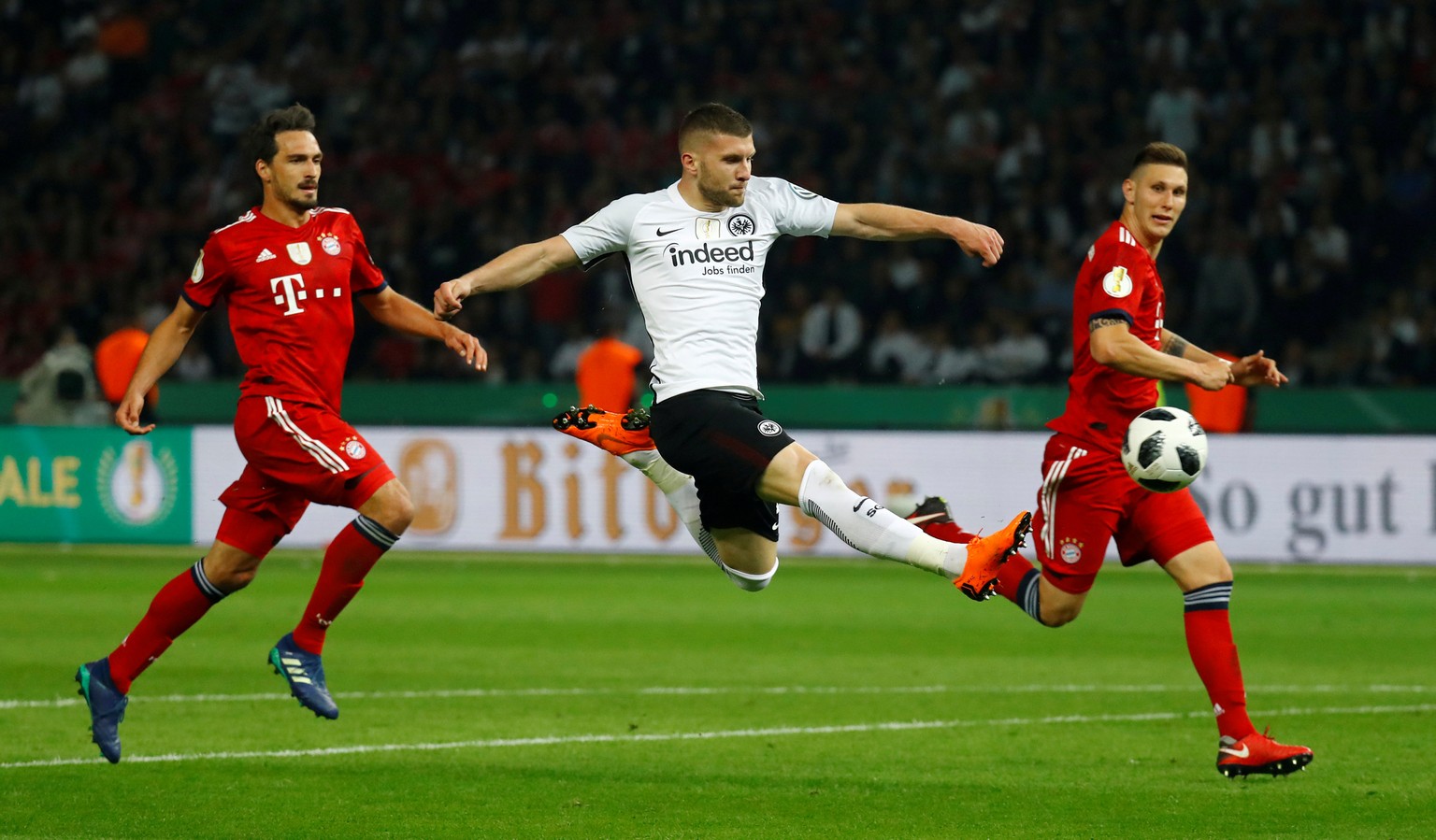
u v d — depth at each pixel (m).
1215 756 15.21
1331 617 25.95
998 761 14.97
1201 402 34.62
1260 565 33.41
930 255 44.47
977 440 34.53
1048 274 42.88
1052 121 46.53
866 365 41.28
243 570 14.35
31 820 12.48
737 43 50.84
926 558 12.45
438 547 35.53
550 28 52.25
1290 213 44.19
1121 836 11.98
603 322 41.41
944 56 49.75
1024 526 12.27
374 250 46.78
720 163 12.99
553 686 19.34
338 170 49.34
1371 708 17.84
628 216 13.31
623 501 34.88
